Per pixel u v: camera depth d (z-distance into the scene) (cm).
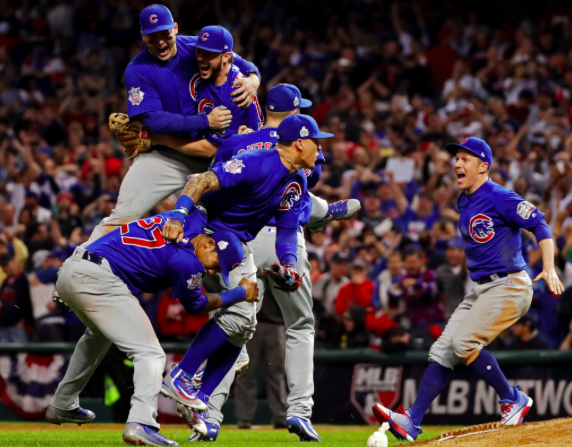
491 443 1659
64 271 1795
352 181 4541
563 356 3045
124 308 1780
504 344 3353
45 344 3472
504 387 2102
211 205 1788
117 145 5422
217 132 2042
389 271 3656
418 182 4678
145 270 1775
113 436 2250
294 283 1805
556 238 3725
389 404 3225
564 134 4741
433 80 5947
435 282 3406
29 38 7169
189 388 1806
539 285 3506
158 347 1811
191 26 7081
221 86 2052
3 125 5812
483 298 2095
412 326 3353
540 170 4509
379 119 5353
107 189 4847
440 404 3177
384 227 4231
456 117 5122
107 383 3253
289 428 2150
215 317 1845
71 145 5666
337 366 3312
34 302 3788
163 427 3091
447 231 3822
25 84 6450
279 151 1788
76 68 6756
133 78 2005
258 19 6806
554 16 6378
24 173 5003
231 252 1762
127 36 7006
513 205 2072
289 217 1848
